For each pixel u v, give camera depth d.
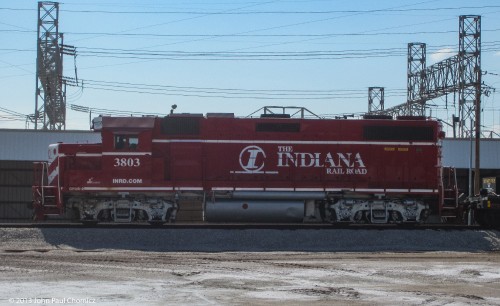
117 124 27.12
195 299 13.88
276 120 28.05
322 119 28.22
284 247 24.56
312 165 27.94
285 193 27.75
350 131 28.17
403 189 28.02
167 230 25.22
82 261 20.08
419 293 15.14
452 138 39.31
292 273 18.09
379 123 28.27
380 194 27.92
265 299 14.09
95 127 27.59
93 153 27.48
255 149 27.89
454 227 27.73
